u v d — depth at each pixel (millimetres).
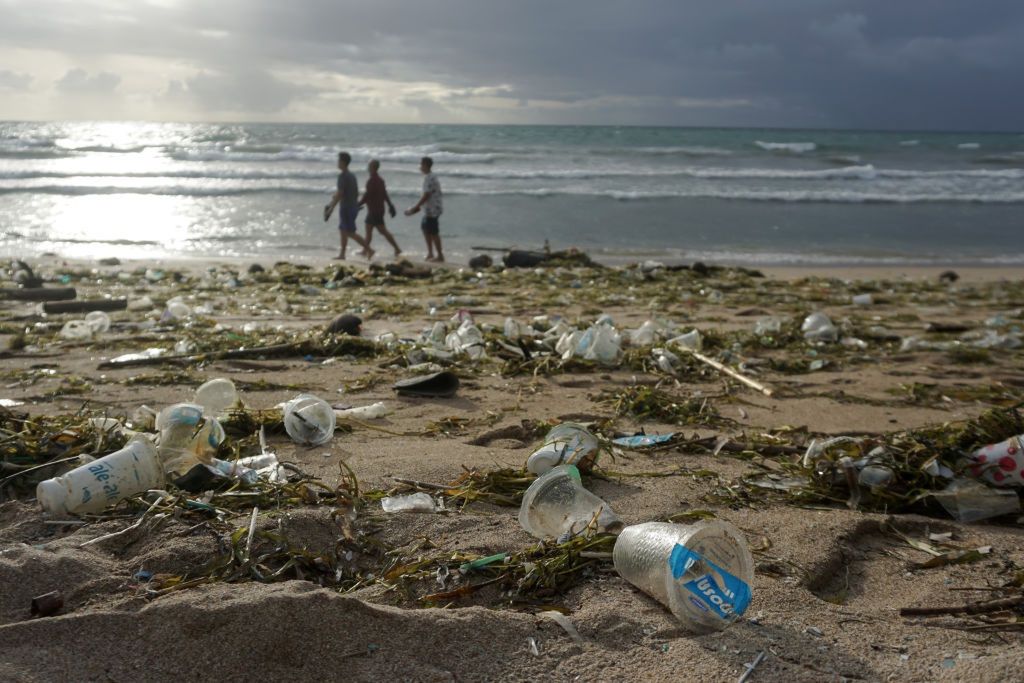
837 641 2500
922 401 5844
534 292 11047
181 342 7047
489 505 3510
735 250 16234
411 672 2287
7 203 20406
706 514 3391
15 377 5910
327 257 14531
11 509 3238
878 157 37969
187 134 51406
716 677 2283
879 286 12414
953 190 26688
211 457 3789
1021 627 2625
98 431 4016
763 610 2664
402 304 9742
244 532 2963
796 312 9711
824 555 3115
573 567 2854
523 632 2477
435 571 2863
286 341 7109
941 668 2359
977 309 10625
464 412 5211
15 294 9891
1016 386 6441
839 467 3840
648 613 2609
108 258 13492
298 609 2414
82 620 2379
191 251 14898
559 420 4988
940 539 3396
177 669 2250
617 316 9344
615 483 3857
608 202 22641
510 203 22000
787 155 37812
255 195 22781
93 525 3076
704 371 6488
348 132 58938
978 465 3822
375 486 3654
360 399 5488
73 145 35344
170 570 2775
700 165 33156
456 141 46188
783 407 5609
